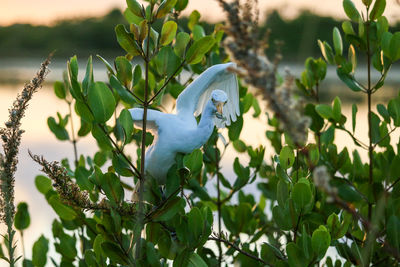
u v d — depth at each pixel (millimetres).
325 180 3279
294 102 3252
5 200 6113
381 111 8602
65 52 56562
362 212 8492
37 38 59125
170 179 6898
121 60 6598
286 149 7195
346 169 9164
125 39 6352
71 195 6434
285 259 6984
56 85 10031
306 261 6113
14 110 5926
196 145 7277
